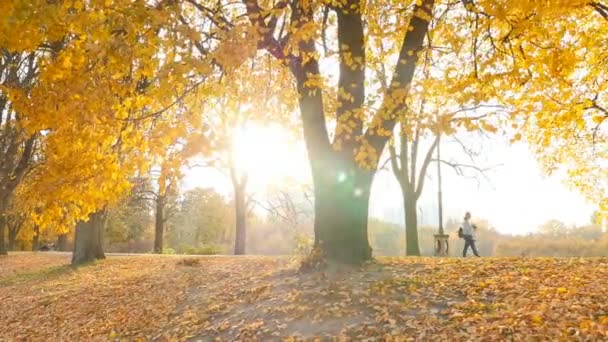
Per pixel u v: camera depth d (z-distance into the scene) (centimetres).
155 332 985
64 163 708
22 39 554
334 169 1109
